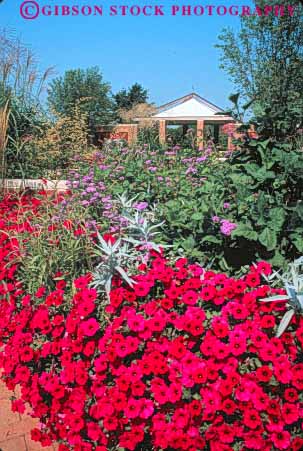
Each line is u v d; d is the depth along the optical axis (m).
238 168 2.95
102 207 4.25
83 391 1.97
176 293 2.15
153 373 2.02
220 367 1.89
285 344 1.97
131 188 4.65
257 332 1.93
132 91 43.59
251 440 1.80
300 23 11.29
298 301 1.94
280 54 11.57
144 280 2.23
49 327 2.17
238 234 2.51
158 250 2.49
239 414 1.89
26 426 2.34
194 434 1.83
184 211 3.07
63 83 25.22
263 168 2.72
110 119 26.06
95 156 6.30
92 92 25.28
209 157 5.71
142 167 5.27
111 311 2.11
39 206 3.83
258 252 2.68
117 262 2.25
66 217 3.30
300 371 1.85
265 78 11.34
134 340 1.97
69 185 5.06
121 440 1.84
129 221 3.03
